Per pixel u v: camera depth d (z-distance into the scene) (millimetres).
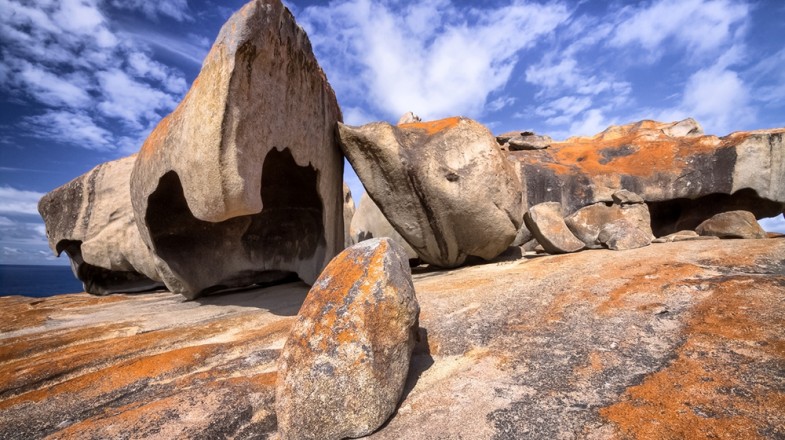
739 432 2314
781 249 5496
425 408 2957
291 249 8438
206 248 7934
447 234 7824
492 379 3277
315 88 7234
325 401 2666
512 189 7746
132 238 9570
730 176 11703
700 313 3889
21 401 3461
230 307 6723
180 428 2865
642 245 7188
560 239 8086
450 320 4555
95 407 3336
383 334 2914
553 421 2637
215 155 4934
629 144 13945
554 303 4637
